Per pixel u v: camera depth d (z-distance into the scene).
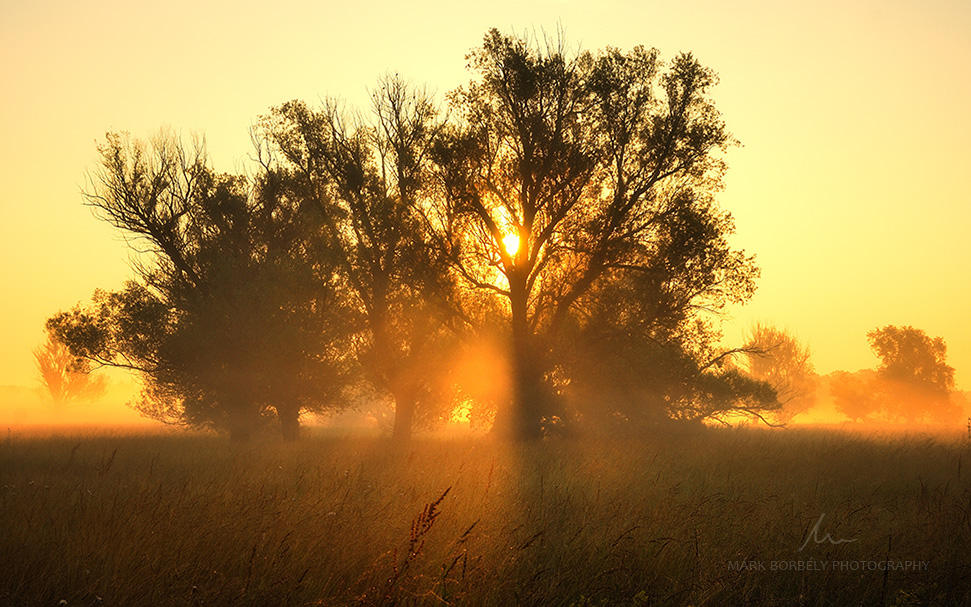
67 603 4.52
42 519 6.73
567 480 10.97
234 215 28.44
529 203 23.03
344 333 25.69
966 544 6.72
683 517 7.47
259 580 5.00
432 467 11.86
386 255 25.38
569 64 23.23
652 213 22.83
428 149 24.30
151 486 9.25
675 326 24.09
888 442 20.56
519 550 5.80
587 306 23.98
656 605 4.89
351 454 15.15
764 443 19.94
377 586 4.74
